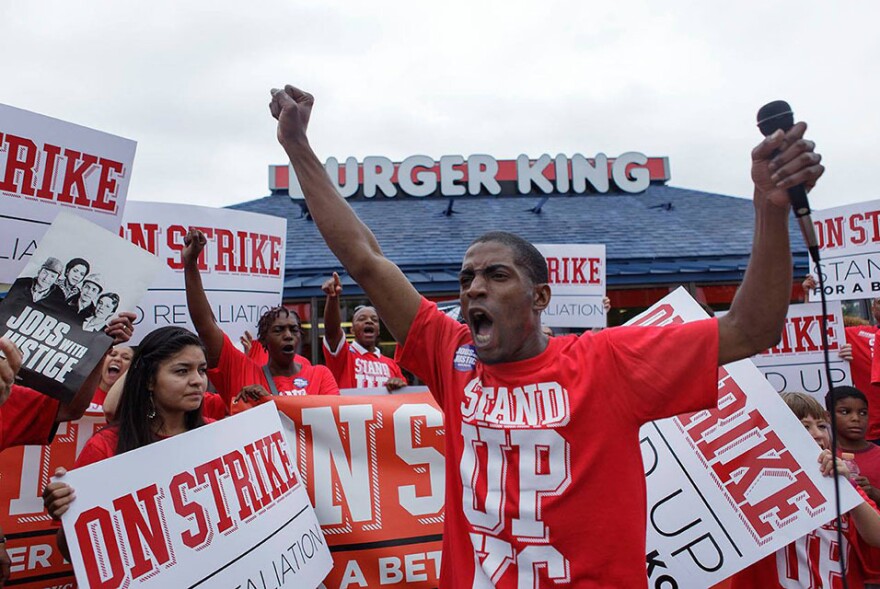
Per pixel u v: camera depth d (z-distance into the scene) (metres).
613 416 1.69
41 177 2.80
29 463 3.00
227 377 3.91
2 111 2.71
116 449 2.50
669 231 13.15
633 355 1.71
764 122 1.48
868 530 2.75
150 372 2.56
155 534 2.11
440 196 13.49
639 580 1.63
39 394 2.49
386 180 13.05
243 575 2.35
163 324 4.03
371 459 3.14
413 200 13.63
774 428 2.78
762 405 2.81
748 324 1.63
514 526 1.68
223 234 4.27
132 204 4.00
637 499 1.67
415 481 3.14
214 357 3.83
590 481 1.65
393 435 3.18
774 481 2.74
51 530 2.98
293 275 10.69
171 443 2.26
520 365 1.78
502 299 1.76
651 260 11.51
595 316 6.11
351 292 10.66
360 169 13.09
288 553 2.56
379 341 10.79
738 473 2.78
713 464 2.80
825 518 2.66
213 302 4.21
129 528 2.05
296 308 10.53
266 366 4.20
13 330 2.28
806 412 3.31
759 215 1.56
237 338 4.31
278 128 2.04
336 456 3.12
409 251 11.70
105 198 2.98
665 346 1.69
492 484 1.74
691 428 2.86
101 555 1.95
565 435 1.67
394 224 13.09
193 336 2.68
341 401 3.19
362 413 3.18
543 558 1.65
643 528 1.68
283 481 2.71
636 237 12.77
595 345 1.76
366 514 3.08
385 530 3.07
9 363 1.92
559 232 12.98
